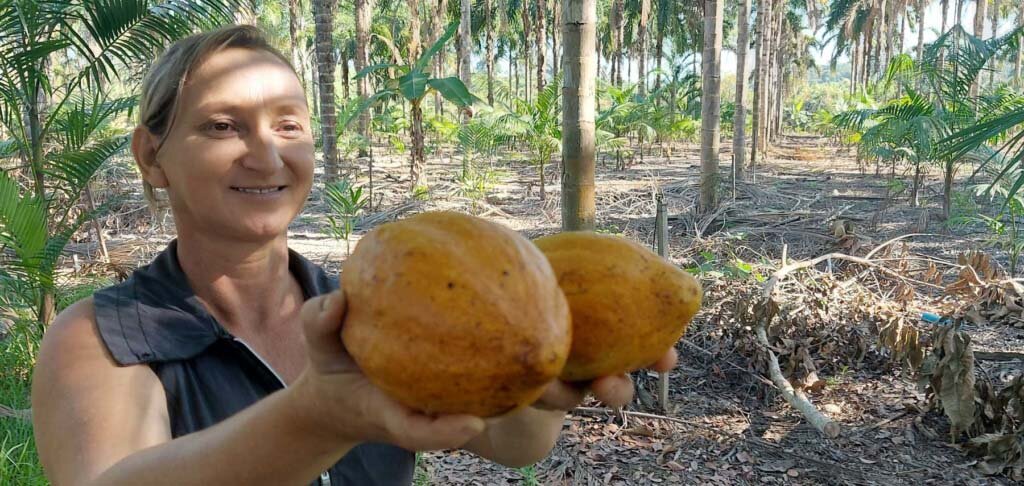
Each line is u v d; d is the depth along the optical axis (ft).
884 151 38.17
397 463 4.24
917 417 14.11
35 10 13.87
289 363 4.09
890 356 16.57
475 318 2.17
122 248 26.04
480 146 43.78
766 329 15.99
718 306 17.76
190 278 3.81
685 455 13.01
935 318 18.35
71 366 3.29
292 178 3.77
